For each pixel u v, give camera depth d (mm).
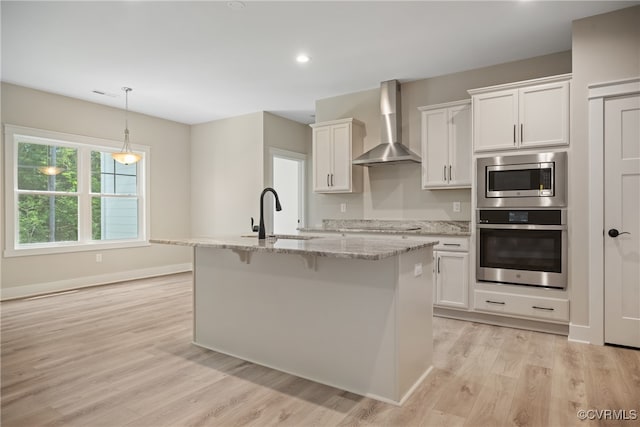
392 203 4734
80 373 2533
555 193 3246
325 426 1912
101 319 3764
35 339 3184
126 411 2059
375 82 4656
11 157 4660
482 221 3600
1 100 4574
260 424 1934
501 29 3322
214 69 4230
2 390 2295
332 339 2361
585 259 3104
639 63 2895
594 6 2926
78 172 5371
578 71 3113
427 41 3551
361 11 3023
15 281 4688
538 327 3408
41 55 3840
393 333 2133
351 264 2275
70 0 2840
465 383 2375
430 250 2578
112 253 5668
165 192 6422
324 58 3938
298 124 6625
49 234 5062
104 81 4605
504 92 3498
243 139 6152
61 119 5102
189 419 1981
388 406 2107
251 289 2740
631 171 2922
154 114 6121
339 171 4812
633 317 2938
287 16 3098
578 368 2584
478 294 3623
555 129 3266
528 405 2105
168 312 4020
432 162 4191
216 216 6480
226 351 2895
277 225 7367
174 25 3244
